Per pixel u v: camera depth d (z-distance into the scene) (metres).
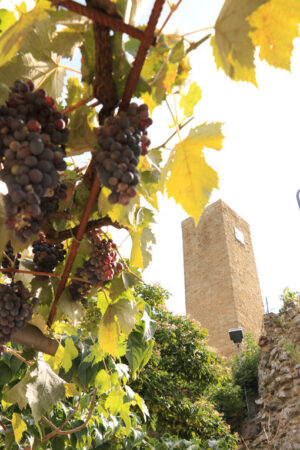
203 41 1.01
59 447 3.00
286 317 11.30
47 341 1.73
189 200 1.13
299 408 9.12
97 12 0.89
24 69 1.09
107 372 2.43
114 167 0.93
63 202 1.42
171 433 7.81
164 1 0.86
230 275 21.06
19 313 1.33
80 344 2.74
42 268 1.61
